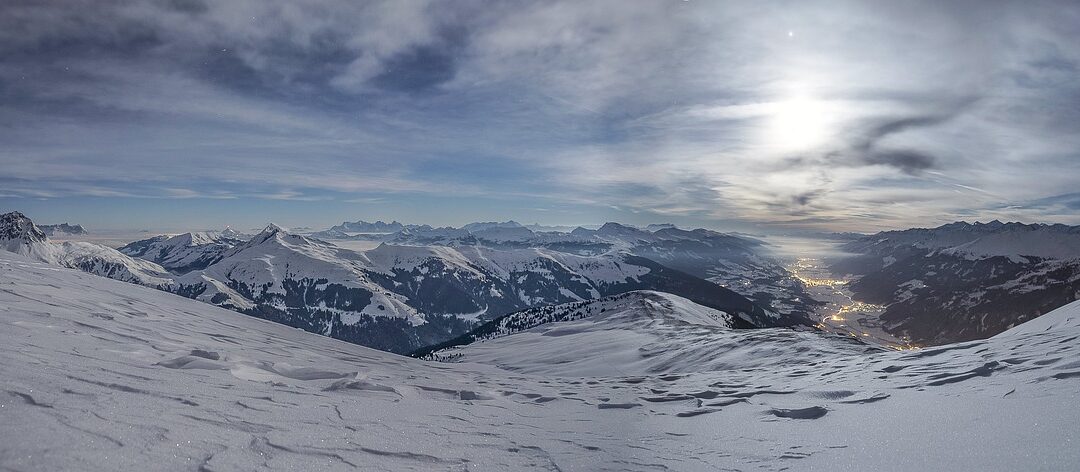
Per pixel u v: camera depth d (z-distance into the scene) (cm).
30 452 416
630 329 9219
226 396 739
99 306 1602
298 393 869
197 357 1008
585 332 10500
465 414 896
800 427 834
